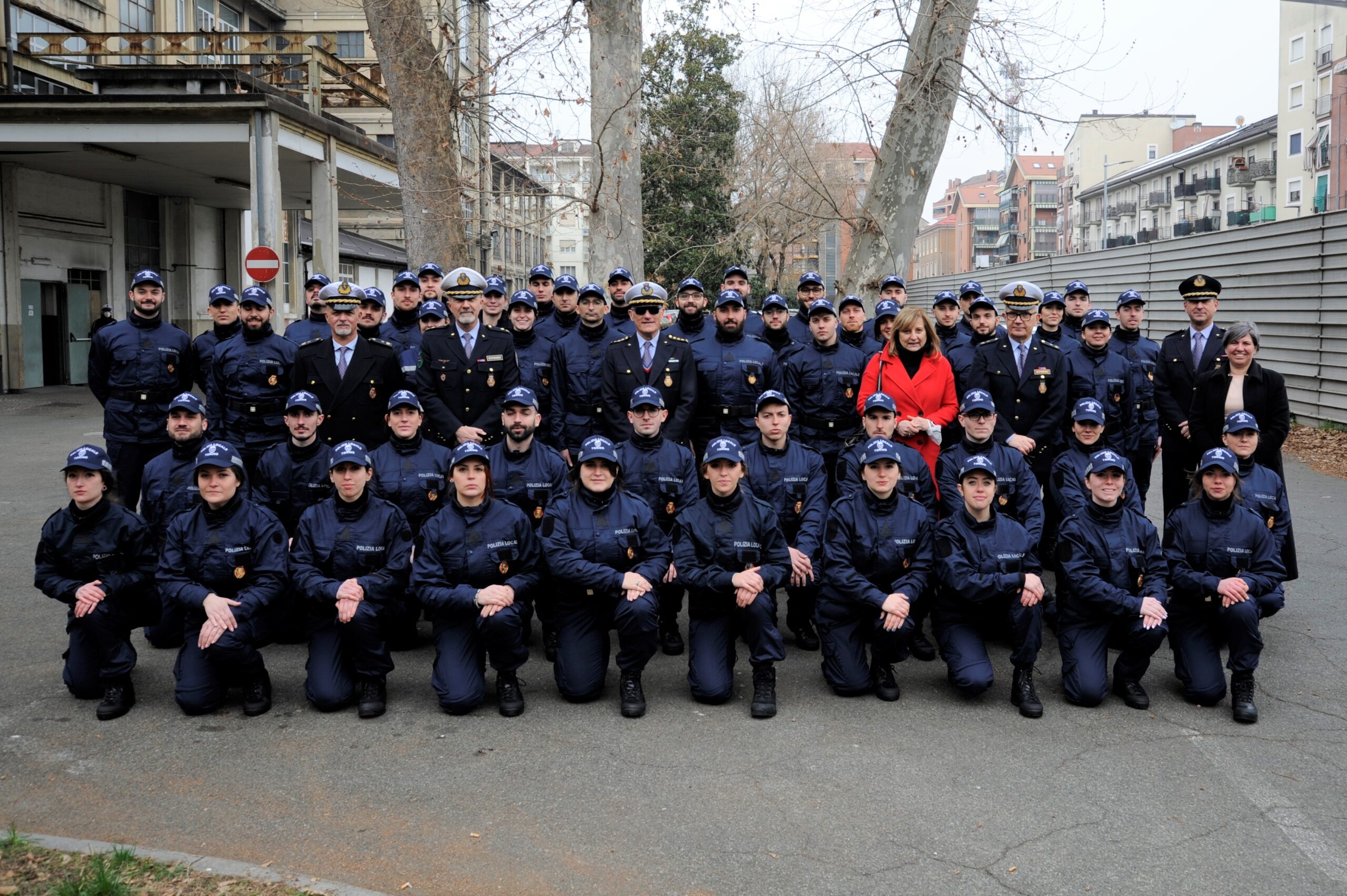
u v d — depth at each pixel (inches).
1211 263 722.2
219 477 214.5
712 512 223.1
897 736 204.4
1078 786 180.4
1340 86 1908.2
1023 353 297.6
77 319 978.7
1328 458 542.9
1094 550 224.5
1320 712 215.9
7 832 159.8
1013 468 257.6
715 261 1352.1
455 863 153.2
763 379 301.7
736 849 157.8
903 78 490.6
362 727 208.1
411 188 557.3
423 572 215.3
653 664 253.8
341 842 159.0
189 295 1135.6
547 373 318.3
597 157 495.5
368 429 289.0
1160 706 221.5
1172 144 3065.9
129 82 794.2
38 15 908.6
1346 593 302.7
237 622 209.9
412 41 543.8
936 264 4500.5
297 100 869.8
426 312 333.4
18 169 886.4
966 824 166.1
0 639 260.2
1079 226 3142.2
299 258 1209.4
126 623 216.5
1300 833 163.0
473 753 194.2
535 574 221.8
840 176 1075.9
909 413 282.7
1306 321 623.5
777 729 207.9
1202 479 222.7
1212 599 217.9
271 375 301.3
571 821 166.7
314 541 219.9
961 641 227.3
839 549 226.7
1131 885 147.6
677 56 1339.8
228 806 171.3
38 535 369.7
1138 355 345.1
